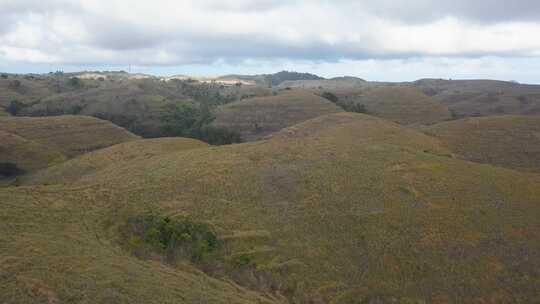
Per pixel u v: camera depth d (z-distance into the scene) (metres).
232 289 20.36
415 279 23.12
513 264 25.03
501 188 35.66
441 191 33.88
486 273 24.05
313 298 21.20
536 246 27.20
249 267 23.25
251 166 38.09
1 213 24.27
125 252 22.33
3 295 14.91
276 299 20.78
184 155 44.53
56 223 24.56
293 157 40.88
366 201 31.06
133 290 16.86
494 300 22.06
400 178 35.81
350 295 21.48
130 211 28.31
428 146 61.81
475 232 28.11
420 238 26.70
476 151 64.38
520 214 31.23
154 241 24.61
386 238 26.42
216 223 27.11
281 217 28.44
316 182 33.97
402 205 30.81
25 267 17.19
